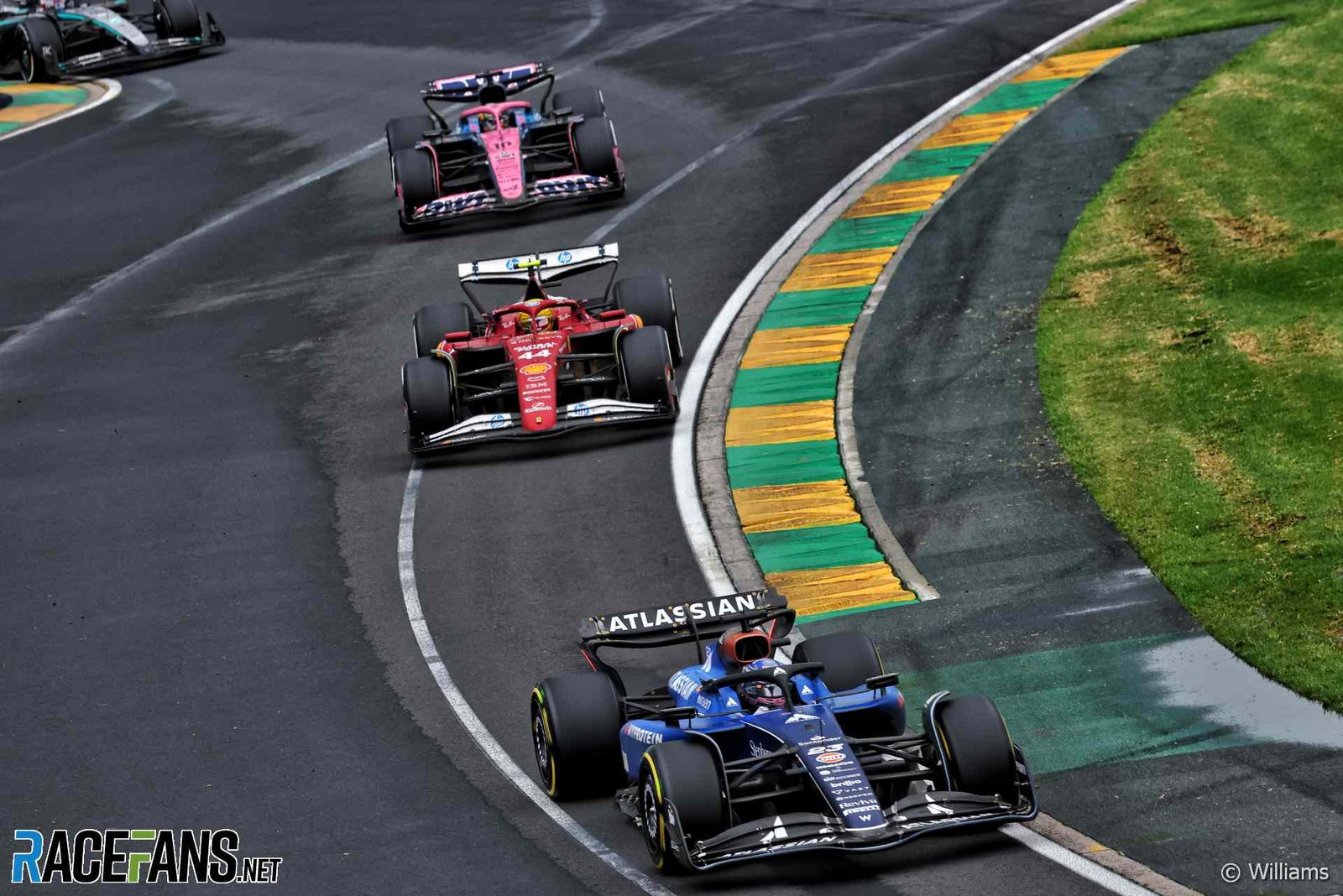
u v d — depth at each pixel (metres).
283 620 53.72
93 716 48.16
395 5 172.62
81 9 159.12
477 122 102.12
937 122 108.69
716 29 144.00
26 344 88.06
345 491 64.62
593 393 71.12
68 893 38.41
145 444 72.00
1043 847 36.28
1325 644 45.22
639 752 37.81
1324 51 108.12
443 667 49.44
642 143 113.12
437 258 94.25
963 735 35.31
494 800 40.91
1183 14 124.88
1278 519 53.38
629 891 35.25
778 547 56.22
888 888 34.47
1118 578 51.22
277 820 41.06
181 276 97.06
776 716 36.53
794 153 106.44
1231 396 63.84
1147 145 96.88
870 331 76.44
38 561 60.59
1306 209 83.56
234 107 136.62
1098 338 71.94
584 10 158.88
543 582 54.91
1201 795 38.38
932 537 55.84
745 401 69.94
